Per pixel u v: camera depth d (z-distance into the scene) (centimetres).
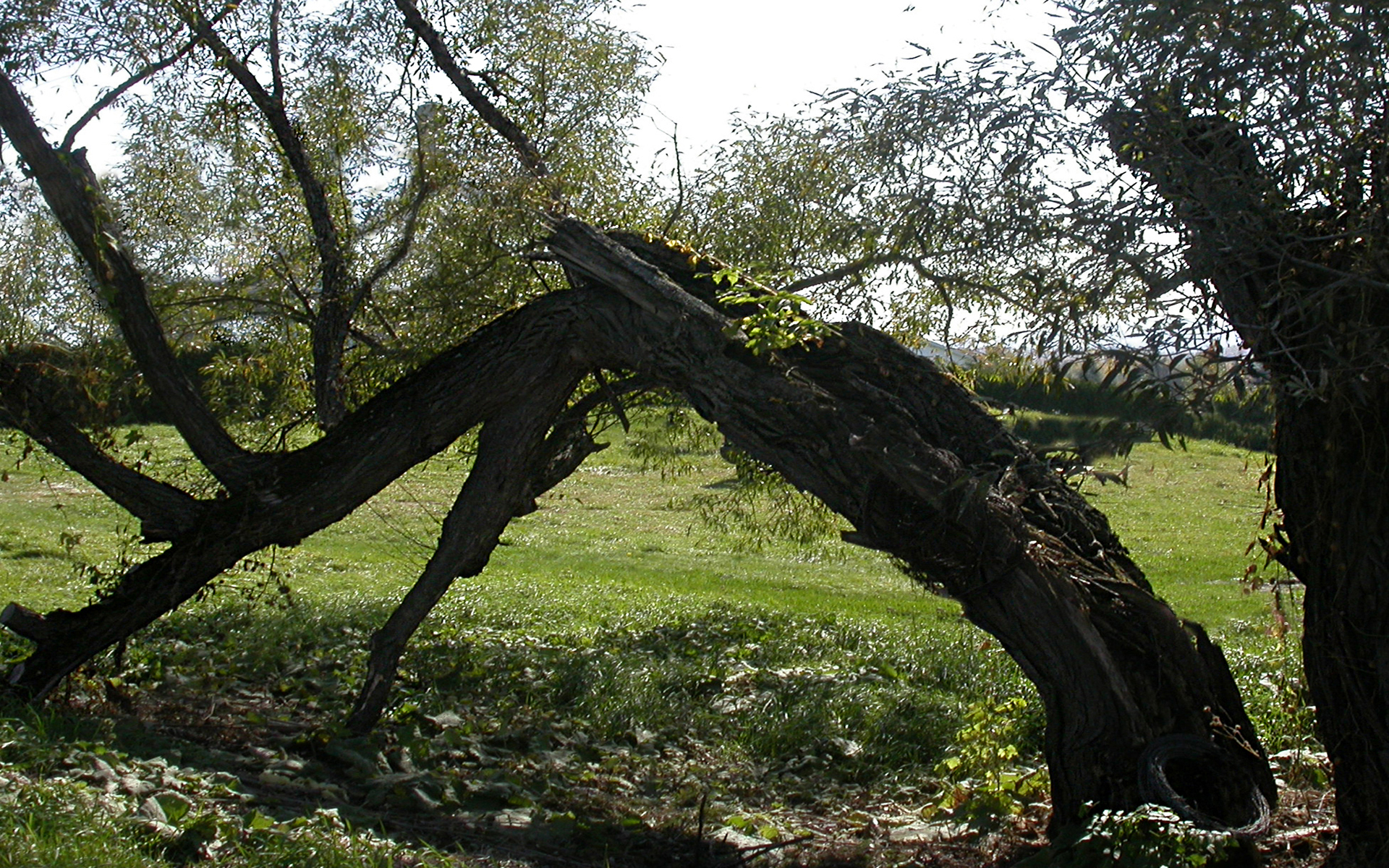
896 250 462
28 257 875
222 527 754
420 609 759
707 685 979
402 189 1051
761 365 618
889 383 621
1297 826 589
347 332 1028
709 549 2145
